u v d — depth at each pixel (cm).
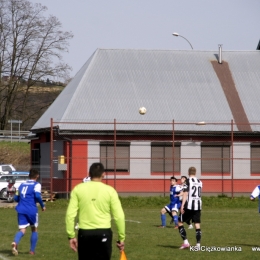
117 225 1856
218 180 7969
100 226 1866
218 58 9162
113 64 8800
